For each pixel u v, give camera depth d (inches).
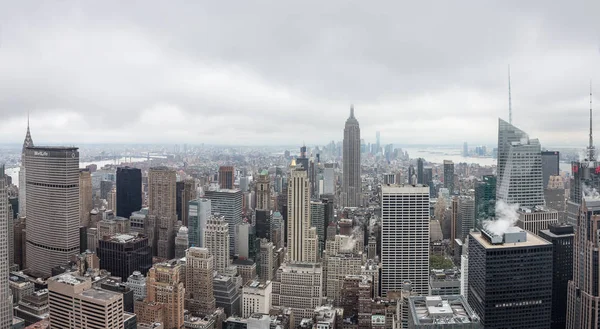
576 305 7066.9
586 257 6884.8
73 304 6801.2
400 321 7869.1
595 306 6702.8
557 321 7253.9
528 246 7037.4
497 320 7086.6
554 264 7165.4
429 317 4896.7
